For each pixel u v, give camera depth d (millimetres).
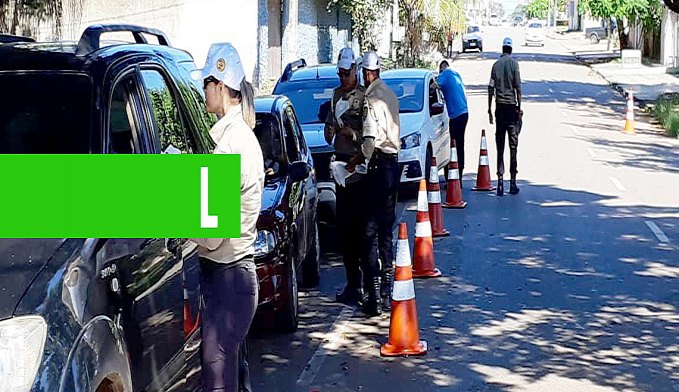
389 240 9336
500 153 15898
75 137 5008
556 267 10953
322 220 11898
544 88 40531
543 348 8062
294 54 28734
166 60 6090
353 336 8562
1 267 4012
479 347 8117
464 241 12383
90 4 23234
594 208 14727
